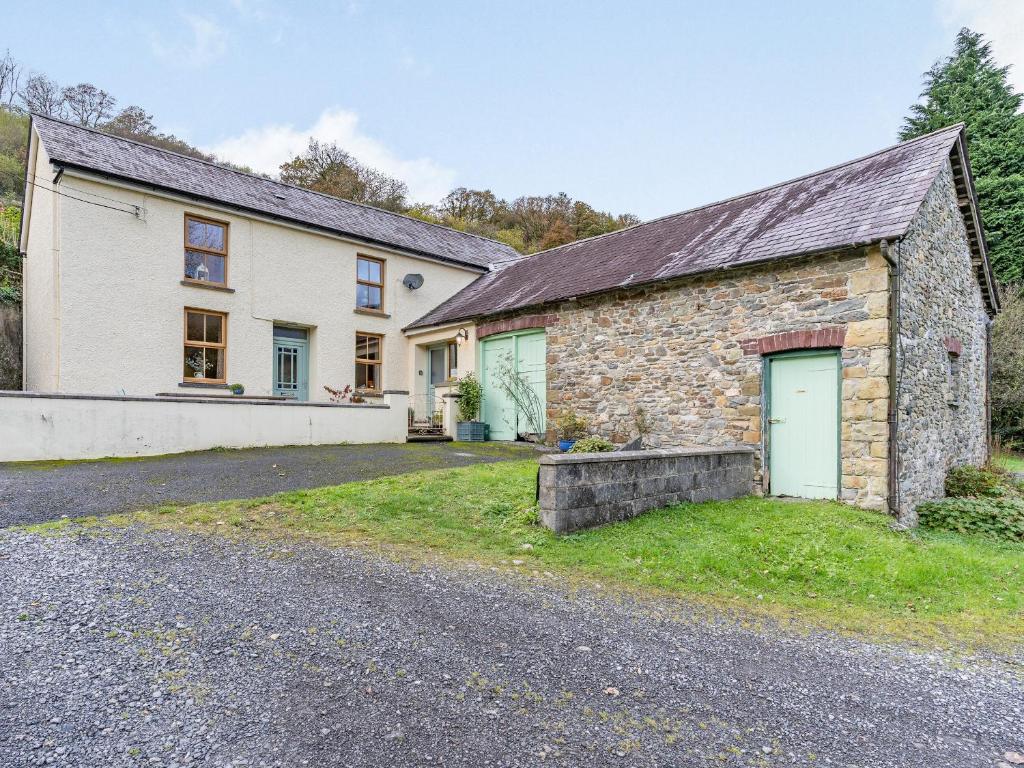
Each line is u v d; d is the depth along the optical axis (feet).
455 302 50.49
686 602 13.41
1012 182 71.97
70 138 35.50
